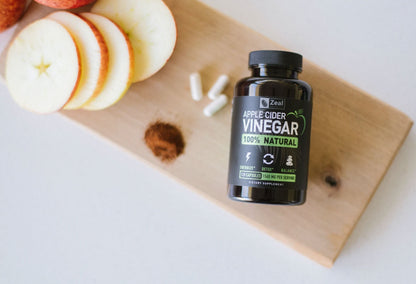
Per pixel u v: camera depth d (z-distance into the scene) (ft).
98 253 1.81
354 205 1.67
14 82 1.68
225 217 1.78
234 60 1.69
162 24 1.66
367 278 1.75
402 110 1.76
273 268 1.77
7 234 1.82
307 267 1.76
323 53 1.79
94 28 1.60
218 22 1.70
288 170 1.48
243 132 1.50
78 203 1.82
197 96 1.67
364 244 1.76
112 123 1.71
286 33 1.79
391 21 1.78
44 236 1.82
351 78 1.78
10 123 1.82
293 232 1.67
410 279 1.73
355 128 1.67
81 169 1.81
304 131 1.50
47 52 1.62
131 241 1.80
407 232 1.74
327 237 1.67
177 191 1.79
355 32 1.78
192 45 1.70
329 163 1.68
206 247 1.79
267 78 1.50
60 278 1.81
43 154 1.82
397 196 1.75
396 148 1.66
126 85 1.61
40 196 1.82
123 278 1.80
